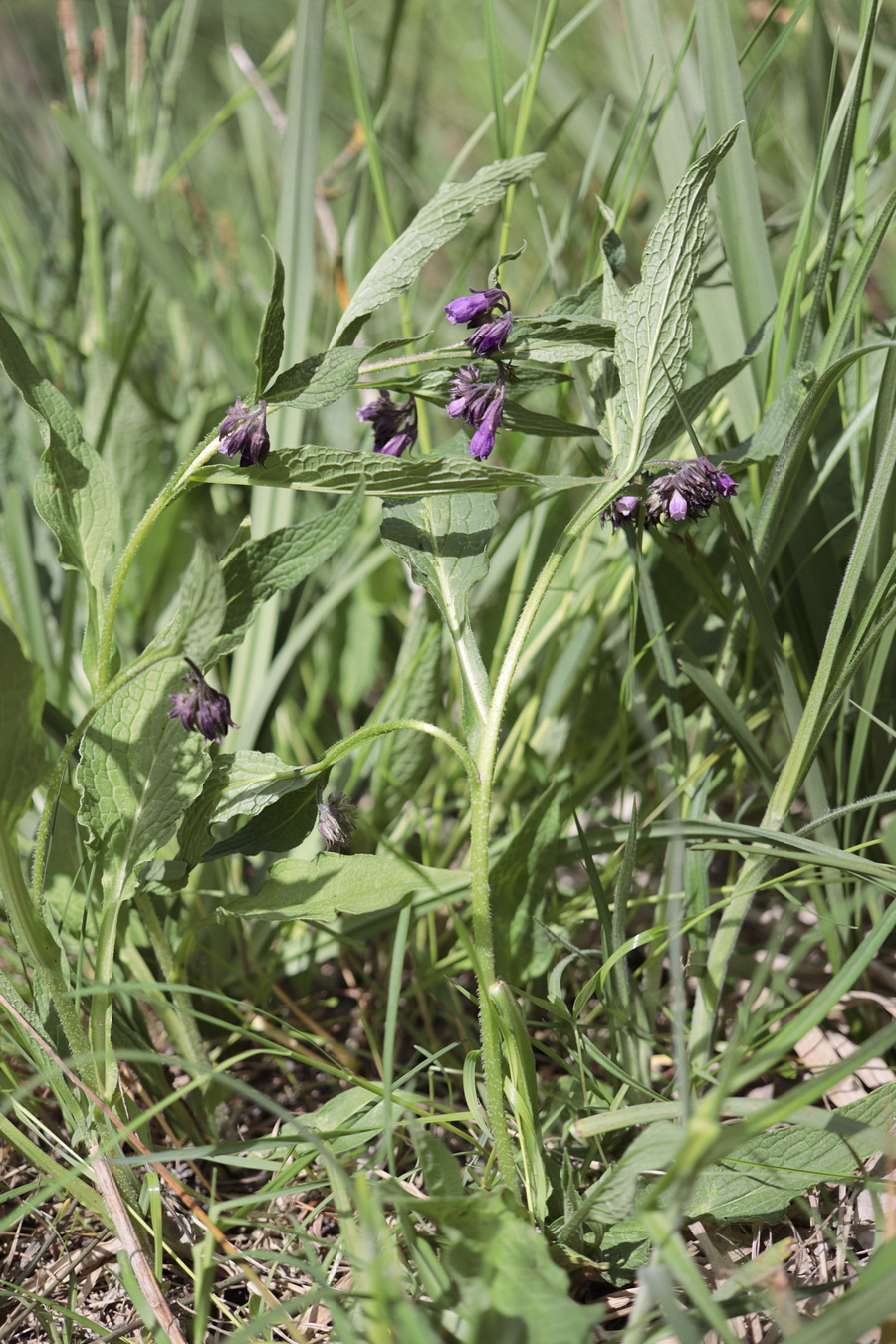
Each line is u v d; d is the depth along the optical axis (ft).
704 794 5.48
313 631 5.94
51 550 6.18
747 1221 5.17
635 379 5.19
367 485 5.15
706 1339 5.02
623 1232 5.10
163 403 7.74
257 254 8.58
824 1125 4.93
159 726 5.17
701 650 5.83
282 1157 5.27
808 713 5.18
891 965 5.71
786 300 5.53
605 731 5.97
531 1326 4.82
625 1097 5.34
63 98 10.26
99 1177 5.11
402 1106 5.20
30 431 6.23
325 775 5.24
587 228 7.08
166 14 7.78
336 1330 4.95
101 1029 5.14
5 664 4.90
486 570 5.23
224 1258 5.03
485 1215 4.94
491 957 5.08
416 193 6.70
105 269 7.36
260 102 7.67
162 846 5.16
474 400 5.17
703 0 5.49
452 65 10.46
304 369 5.12
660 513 5.19
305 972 5.80
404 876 5.21
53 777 5.09
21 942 5.20
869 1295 4.70
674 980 4.92
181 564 6.28
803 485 5.50
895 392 5.31
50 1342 5.15
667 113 5.72
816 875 5.50
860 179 5.67
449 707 6.07
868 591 5.48
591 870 5.30
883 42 6.43
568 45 9.05
